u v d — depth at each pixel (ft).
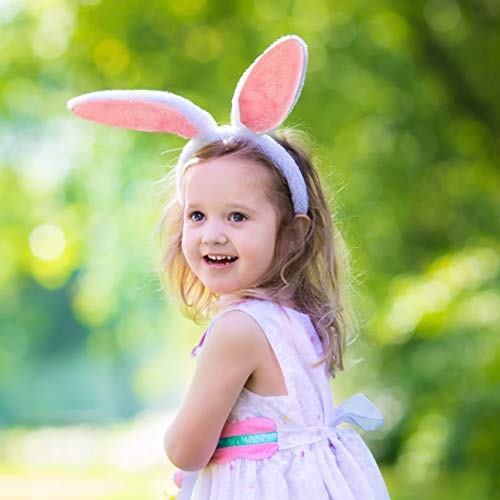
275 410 9.07
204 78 32.07
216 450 9.19
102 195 42.98
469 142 33.81
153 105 9.49
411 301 32.50
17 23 35.32
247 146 9.35
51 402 104.63
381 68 33.04
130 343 57.93
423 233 36.63
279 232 9.49
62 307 105.09
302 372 9.14
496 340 28.81
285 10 32.50
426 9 31.68
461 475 29.71
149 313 51.47
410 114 33.99
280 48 9.31
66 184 43.16
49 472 46.50
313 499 8.86
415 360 35.88
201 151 9.41
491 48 31.40
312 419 9.18
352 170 34.01
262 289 9.41
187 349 45.91
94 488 38.86
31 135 40.60
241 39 32.12
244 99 9.49
